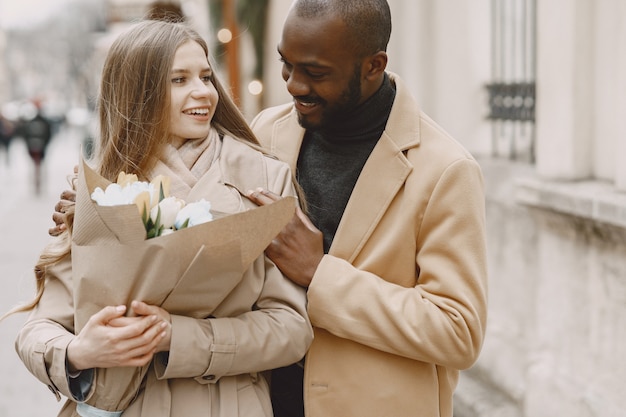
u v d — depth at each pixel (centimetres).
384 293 206
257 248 186
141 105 205
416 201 211
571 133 364
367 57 207
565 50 362
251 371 197
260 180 213
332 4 200
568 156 365
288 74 210
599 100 359
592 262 345
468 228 207
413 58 521
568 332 365
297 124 236
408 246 214
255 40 1049
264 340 195
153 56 205
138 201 179
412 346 204
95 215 175
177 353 185
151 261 176
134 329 178
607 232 330
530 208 383
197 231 176
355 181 223
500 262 439
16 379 531
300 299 207
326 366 218
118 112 208
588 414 341
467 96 493
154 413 194
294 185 225
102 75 213
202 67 209
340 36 200
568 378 362
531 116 432
